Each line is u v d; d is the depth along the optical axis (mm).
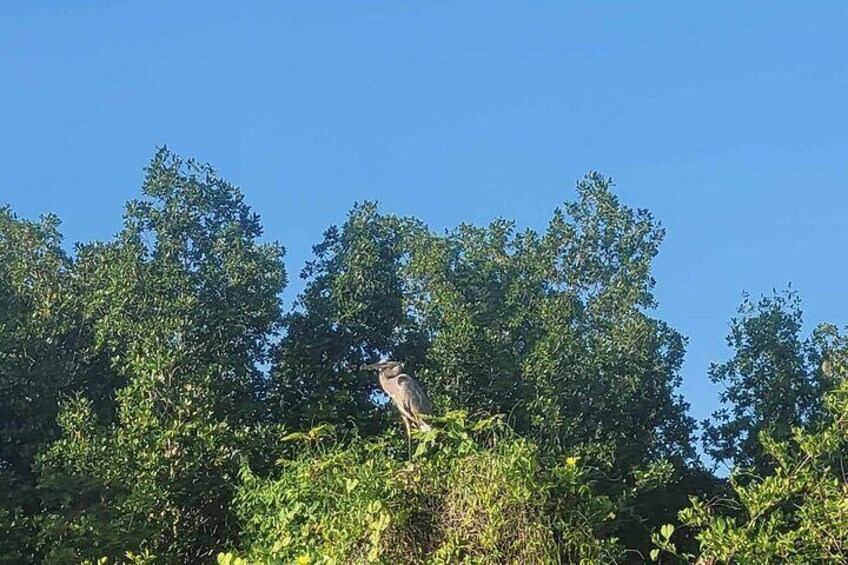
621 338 22750
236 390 19344
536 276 24203
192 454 16875
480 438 12062
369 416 19719
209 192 20891
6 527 15438
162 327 18422
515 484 10648
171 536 16391
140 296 19031
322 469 11766
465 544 10570
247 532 13016
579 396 21359
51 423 18953
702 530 12984
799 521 13047
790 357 22547
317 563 10461
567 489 11000
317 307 21141
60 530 15062
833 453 13523
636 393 22359
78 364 20328
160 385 17641
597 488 19656
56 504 16688
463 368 19875
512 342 22359
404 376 12797
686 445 22859
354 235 21828
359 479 11023
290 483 12125
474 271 22891
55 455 16688
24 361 19359
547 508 10844
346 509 11141
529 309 23312
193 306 19109
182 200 20578
